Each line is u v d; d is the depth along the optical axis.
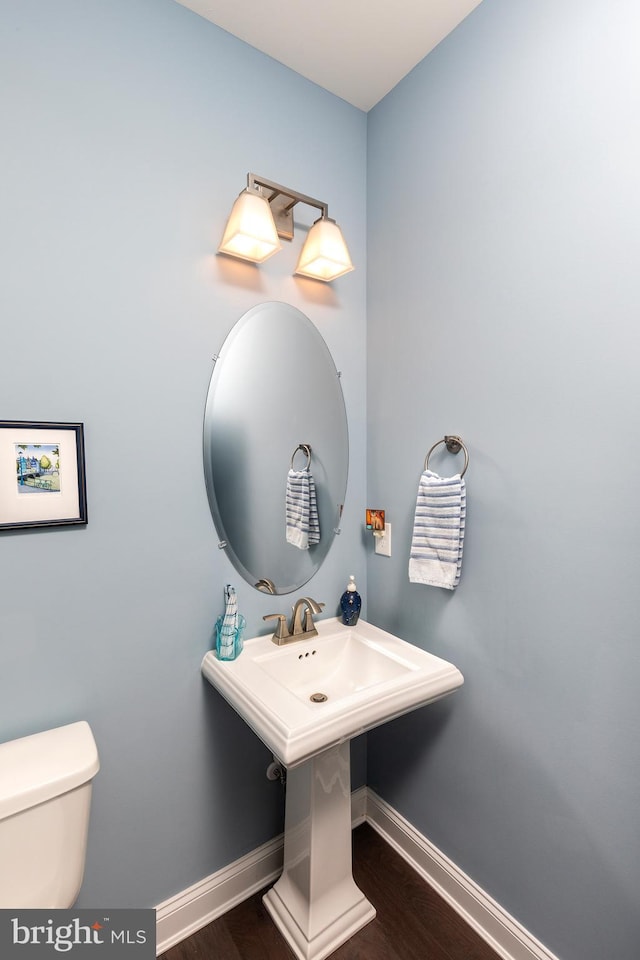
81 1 1.10
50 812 0.94
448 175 1.38
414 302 1.52
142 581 1.24
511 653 1.24
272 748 0.99
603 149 1.00
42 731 1.10
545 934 1.17
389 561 1.67
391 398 1.64
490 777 1.30
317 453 1.62
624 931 1.01
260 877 1.48
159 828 1.29
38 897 0.94
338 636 1.54
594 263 1.03
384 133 1.62
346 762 1.35
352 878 1.39
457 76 1.34
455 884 1.40
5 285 1.03
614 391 1.00
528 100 1.15
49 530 1.10
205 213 1.32
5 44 1.01
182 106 1.27
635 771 0.99
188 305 1.30
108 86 1.15
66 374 1.11
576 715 1.09
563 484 1.11
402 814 1.62
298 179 1.52
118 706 1.21
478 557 1.33
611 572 1.02
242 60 1.38
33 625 1.09
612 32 0.98
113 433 1.18
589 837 1.07
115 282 1.17
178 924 1.31
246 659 1.33
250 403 1.43
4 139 1.02
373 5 1.26
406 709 1.18
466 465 1.34
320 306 1.61
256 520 1.46
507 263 1.22
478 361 1.31
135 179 1.20
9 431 1.04
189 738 1.34
